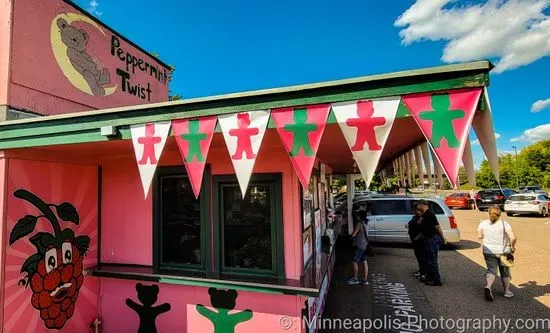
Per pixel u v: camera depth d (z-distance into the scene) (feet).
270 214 12.53
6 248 11.02
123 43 19.54
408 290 19.97
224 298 12.34
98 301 14.33
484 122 7.13
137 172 14.66
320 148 13.97
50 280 12.48
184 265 13.53
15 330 11.19
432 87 7.08
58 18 14.58
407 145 13.12
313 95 7.97
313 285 11.16
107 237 14.89
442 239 21.47
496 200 66.39
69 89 15.08
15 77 12.32
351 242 34.01
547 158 123.75
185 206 13.83
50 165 12.73
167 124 9.25
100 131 10.10
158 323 13.28
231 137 8.52
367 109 7.52
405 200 32.32
